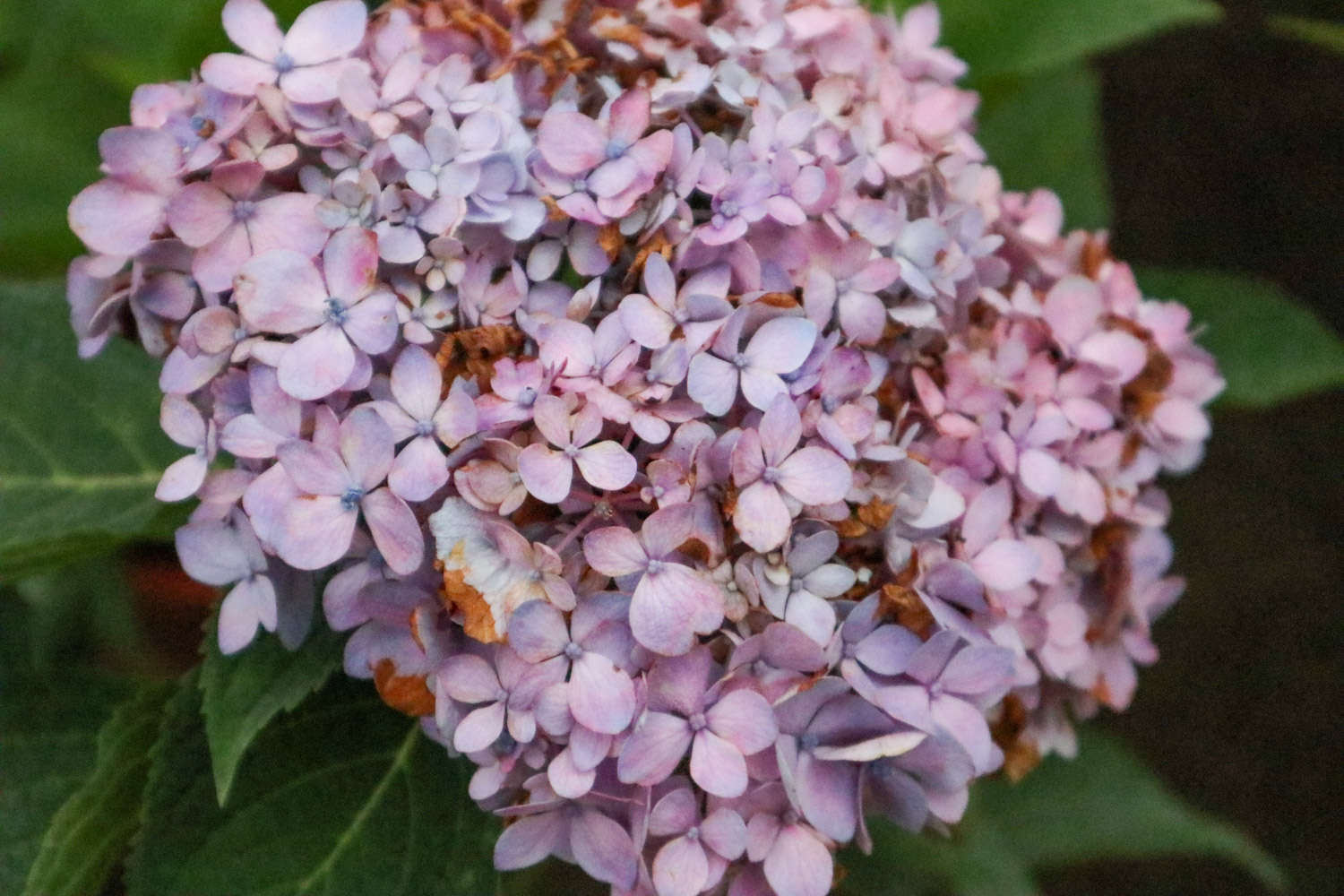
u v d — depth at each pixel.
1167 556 0.67
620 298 0.62
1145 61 1.05
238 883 0.64
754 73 0.64
